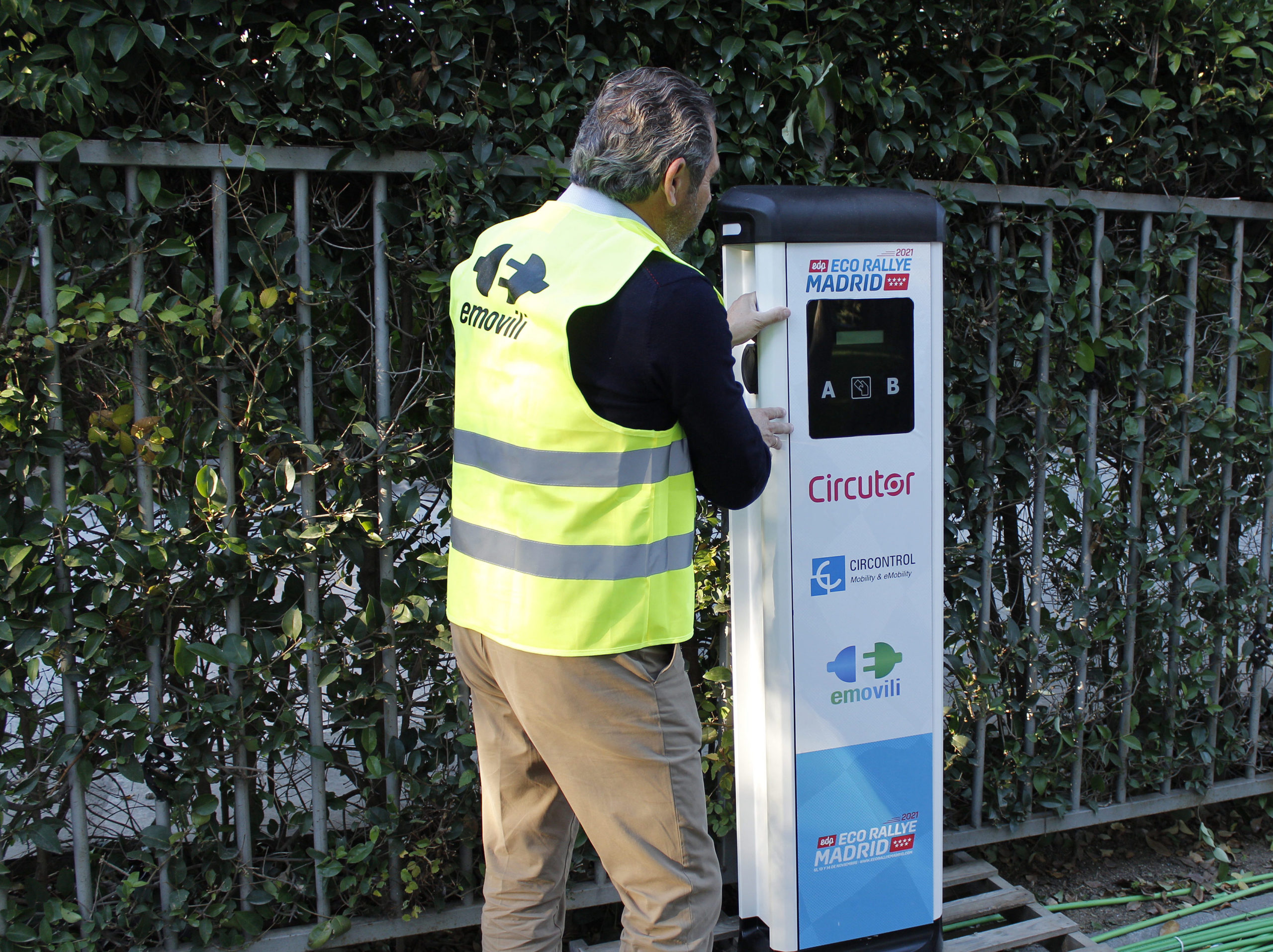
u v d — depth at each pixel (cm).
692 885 183
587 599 170
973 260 281
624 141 174
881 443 226
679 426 175
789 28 259
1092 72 278
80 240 218
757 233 211
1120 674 312
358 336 249
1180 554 310
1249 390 328
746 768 238
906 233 222
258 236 225
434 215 231
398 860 253
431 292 233
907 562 233
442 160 230
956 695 292
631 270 163
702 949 185
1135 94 284
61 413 220
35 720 227
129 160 214
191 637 240
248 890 245
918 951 244
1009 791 301
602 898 266
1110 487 315
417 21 224
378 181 232
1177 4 288
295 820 247
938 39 268
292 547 233
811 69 246
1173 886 305
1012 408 292
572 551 170
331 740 260
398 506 240
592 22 240
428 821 253
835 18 251
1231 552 334
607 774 178
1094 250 293
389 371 239
